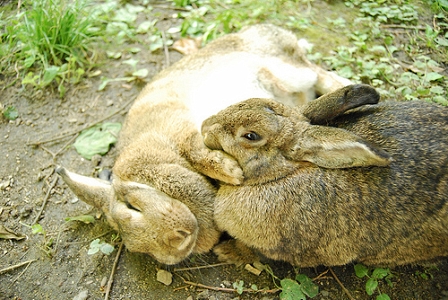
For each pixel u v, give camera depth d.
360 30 0.93
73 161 0.79
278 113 0.64
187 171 0.66
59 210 0.74
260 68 0.79
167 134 0.69
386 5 0.97
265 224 0.63
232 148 0.64
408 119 0.62
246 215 0.64
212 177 0.66
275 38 0.82
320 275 0.66
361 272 0.65
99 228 0.72
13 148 0.80
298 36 0.93
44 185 0.76
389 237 0.60
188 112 0.72
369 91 0.63
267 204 0.63
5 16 0.93
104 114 0.84
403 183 0.59
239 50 0.81
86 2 0.92
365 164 0.59
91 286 0.67
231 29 0.96
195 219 0.63
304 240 0.62
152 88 0.77
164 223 0.61
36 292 0.67
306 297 0.65
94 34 0.92
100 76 0.89
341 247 0.62
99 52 0.92
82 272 0.68
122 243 0.70
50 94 0.86
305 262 0.64
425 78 0.83
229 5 1.00
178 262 0.65
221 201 0.65
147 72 0.89
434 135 0.61
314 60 0.88
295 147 0.62
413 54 0.88
